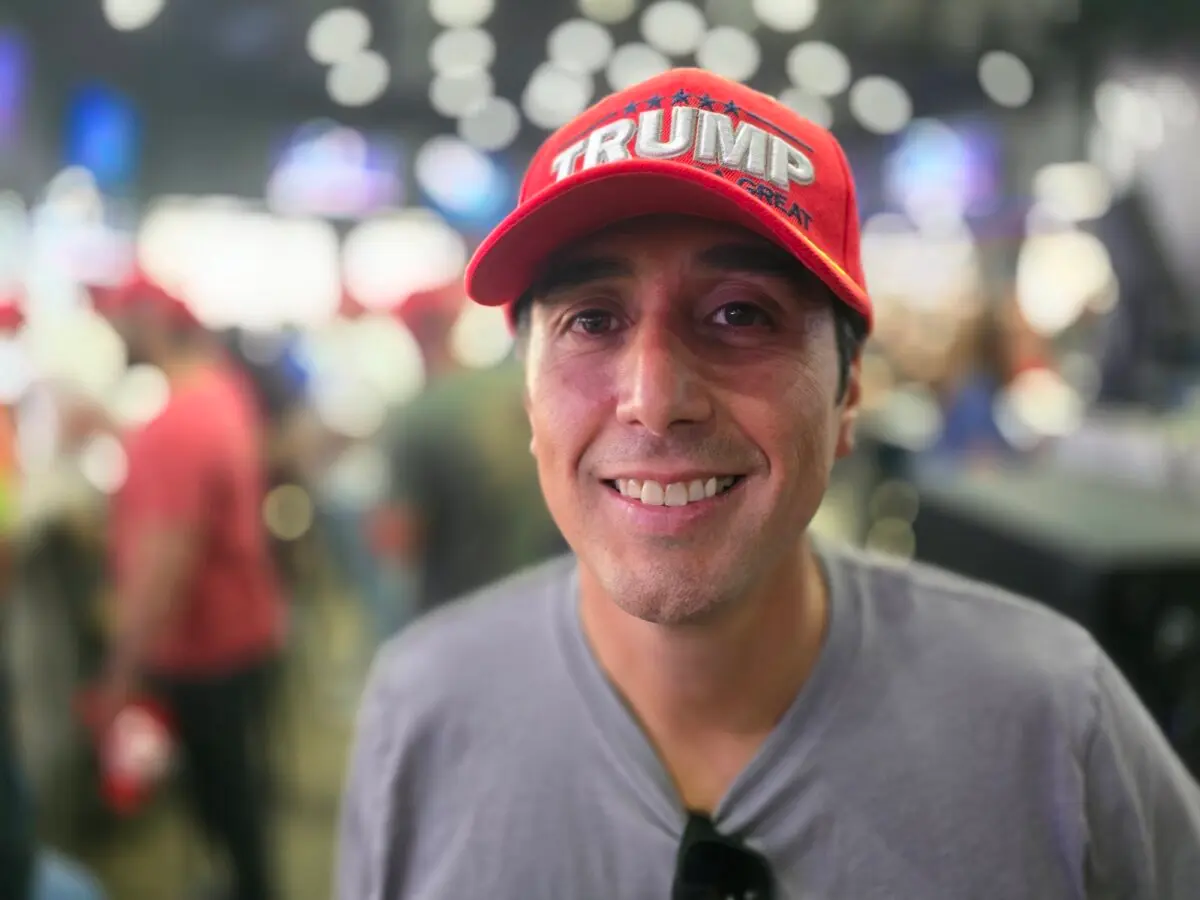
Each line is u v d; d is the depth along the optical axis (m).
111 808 2.44
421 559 2.08
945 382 3.26
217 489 2.05
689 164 0.69
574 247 0.71
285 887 2.44
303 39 6.12
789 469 0.69
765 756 0.76
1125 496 1.54
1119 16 2.55
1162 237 2.30
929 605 0.83
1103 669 0.79
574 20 5.92
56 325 3.99
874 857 0.74
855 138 8.12
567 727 0.81
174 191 6.82
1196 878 0.76
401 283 8.09
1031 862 0.73
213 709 2.14
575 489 0.73
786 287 0.69
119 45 5.71
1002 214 5.87
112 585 2.27
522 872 0.78
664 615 0.70
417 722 0.86
